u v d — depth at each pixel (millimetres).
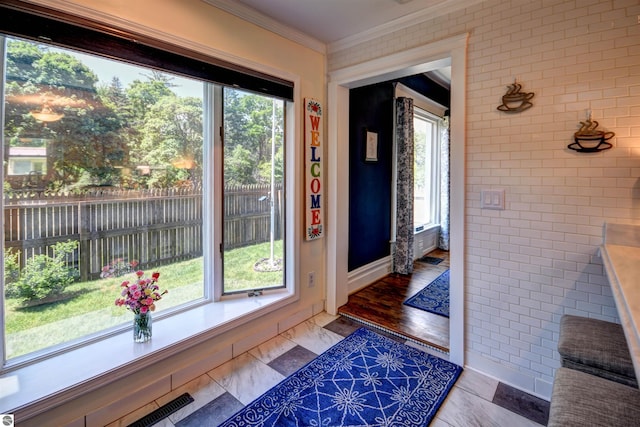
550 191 1640
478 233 1888
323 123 2697
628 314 789
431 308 2840
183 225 2070
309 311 2695
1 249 1399
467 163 1901
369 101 3385
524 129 1696
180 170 2023
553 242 1647
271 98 2318
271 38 2229
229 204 2266
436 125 5094
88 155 1635
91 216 1668
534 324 1729
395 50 2236
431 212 5211
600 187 1509
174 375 1771
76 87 1572
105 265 1734
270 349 2203
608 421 883
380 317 2660
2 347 1417
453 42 1921
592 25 1496
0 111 1361
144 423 1529
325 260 2824
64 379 1414
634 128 1423
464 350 1988
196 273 2170
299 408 1636
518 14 1690
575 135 1550
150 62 1627
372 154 3441
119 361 1561
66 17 1362
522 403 1673
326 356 2117
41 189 1499
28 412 1276
